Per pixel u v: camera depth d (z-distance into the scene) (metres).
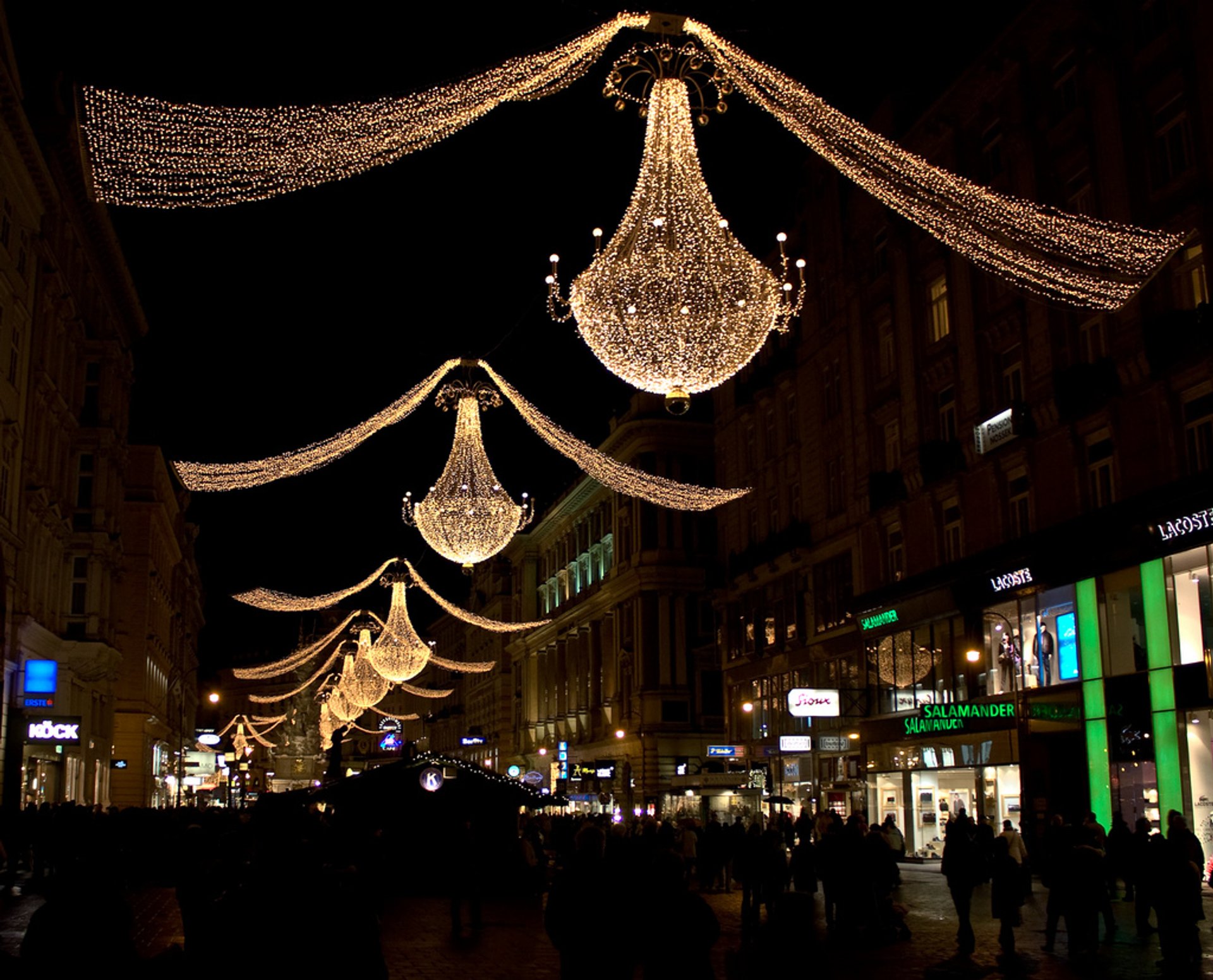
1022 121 32.50
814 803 44.19
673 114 9.57
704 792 48.69
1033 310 32.34
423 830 27.20
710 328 9.57
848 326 42.78
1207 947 16.72
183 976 5.86
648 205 9.50
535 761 82.44
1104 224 28.44
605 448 67.00
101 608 45.41
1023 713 30.78
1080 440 30.55
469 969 15.09
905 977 14.21
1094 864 15.52
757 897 19.77
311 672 109.25
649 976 6.98
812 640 44.69
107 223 43.56
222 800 84.81
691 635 61.56
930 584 35.91
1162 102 27.86
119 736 57.72
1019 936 18.42
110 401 46.50
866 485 40.97
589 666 70.62
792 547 46.03
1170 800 26.81
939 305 37.44
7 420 33.56
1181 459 27.03
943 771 35.84
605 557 70.62
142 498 60.50
